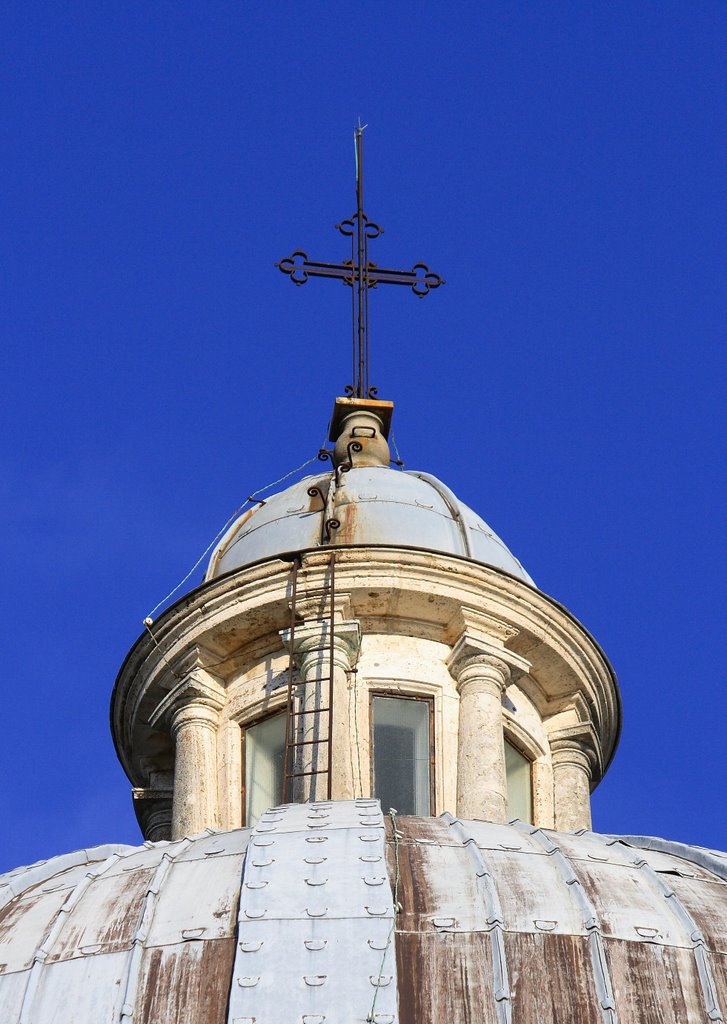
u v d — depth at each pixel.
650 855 39.97
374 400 51.69
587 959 35.62
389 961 34.94
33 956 36.31
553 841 39.44
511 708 47.25
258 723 46.25
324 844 37.75
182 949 35.75
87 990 35.34
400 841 38.50
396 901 36.38
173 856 38.97
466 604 46.38
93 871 39.19
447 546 47.47
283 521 48.19
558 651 47.38
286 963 34.91
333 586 45.91
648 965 35.72
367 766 44.62
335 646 45.47
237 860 38.25
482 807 43.94
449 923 35.94
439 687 45.94
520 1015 34.50
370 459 50.50
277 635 46.72
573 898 36.97
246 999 34.34
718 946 36.28
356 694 45.44
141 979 35.31
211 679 47.06
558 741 47.97
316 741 43.31
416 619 46.59
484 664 46.09
